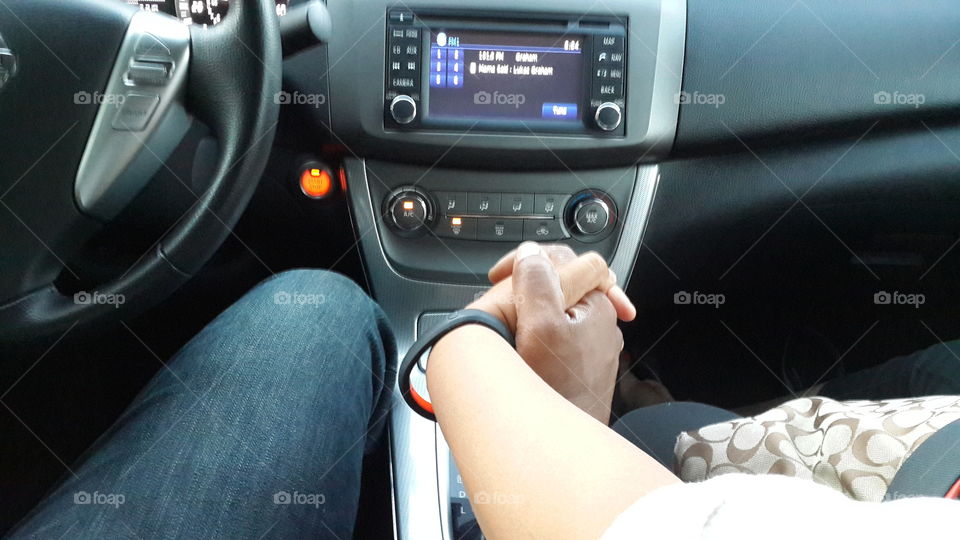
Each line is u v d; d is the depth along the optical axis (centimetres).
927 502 20
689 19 91
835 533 19
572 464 26
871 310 115
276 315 67
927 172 94
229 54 68
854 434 42
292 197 100
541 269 45
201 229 69
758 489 22
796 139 94
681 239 104
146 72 65
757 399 119
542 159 96
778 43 90
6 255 61
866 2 87
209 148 72
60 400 94
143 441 52
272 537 47
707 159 98
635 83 93
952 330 113
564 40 92
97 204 64
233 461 51
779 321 117
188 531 45
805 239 105
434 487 87
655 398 117
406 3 91
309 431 55
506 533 25
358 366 66
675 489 22
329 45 91
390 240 101
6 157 60
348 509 57
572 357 46
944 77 87
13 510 90
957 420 39
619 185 99
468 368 36
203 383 58
